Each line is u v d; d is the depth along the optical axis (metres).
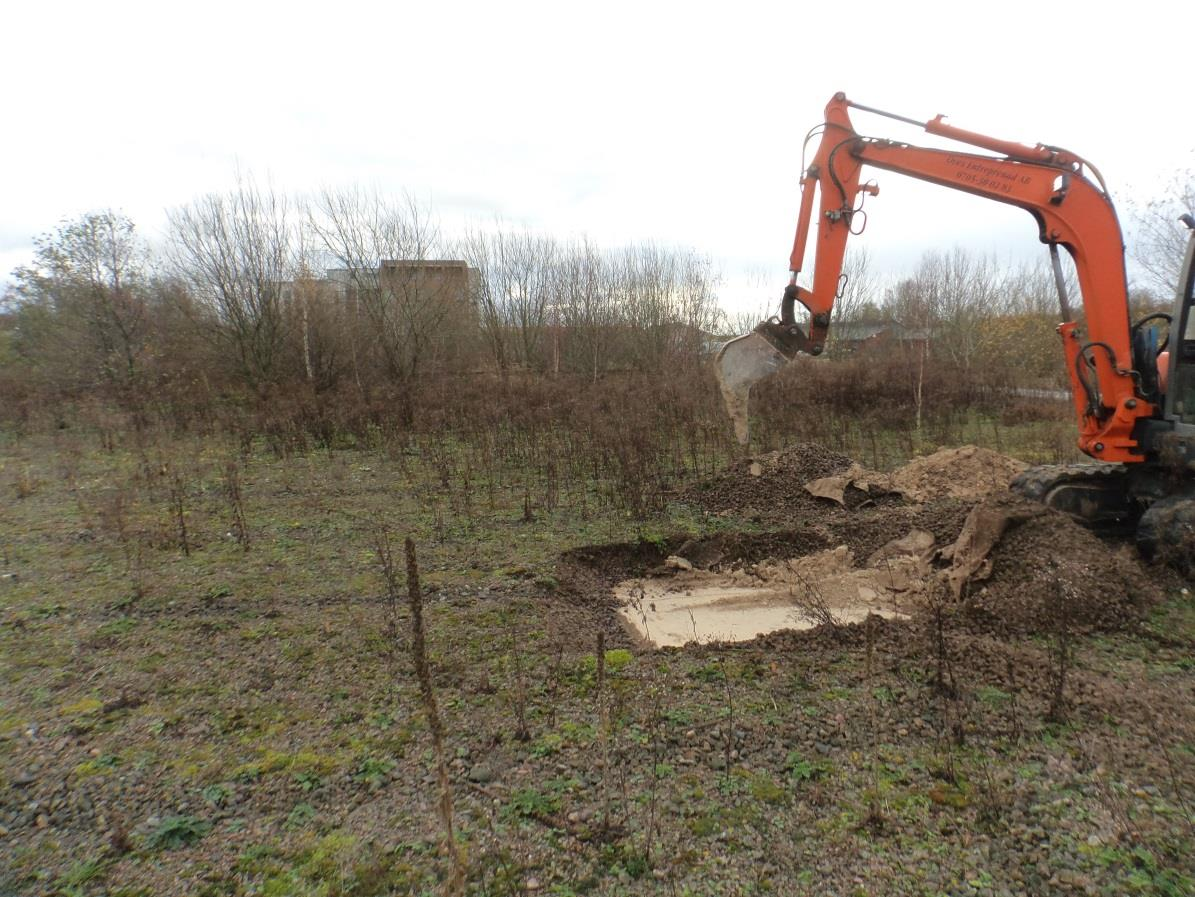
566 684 4.31
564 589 6.17
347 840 2.97
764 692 4.14
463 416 13.91
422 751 3.61
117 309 17.14
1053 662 4.36
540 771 3.42
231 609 5.57
